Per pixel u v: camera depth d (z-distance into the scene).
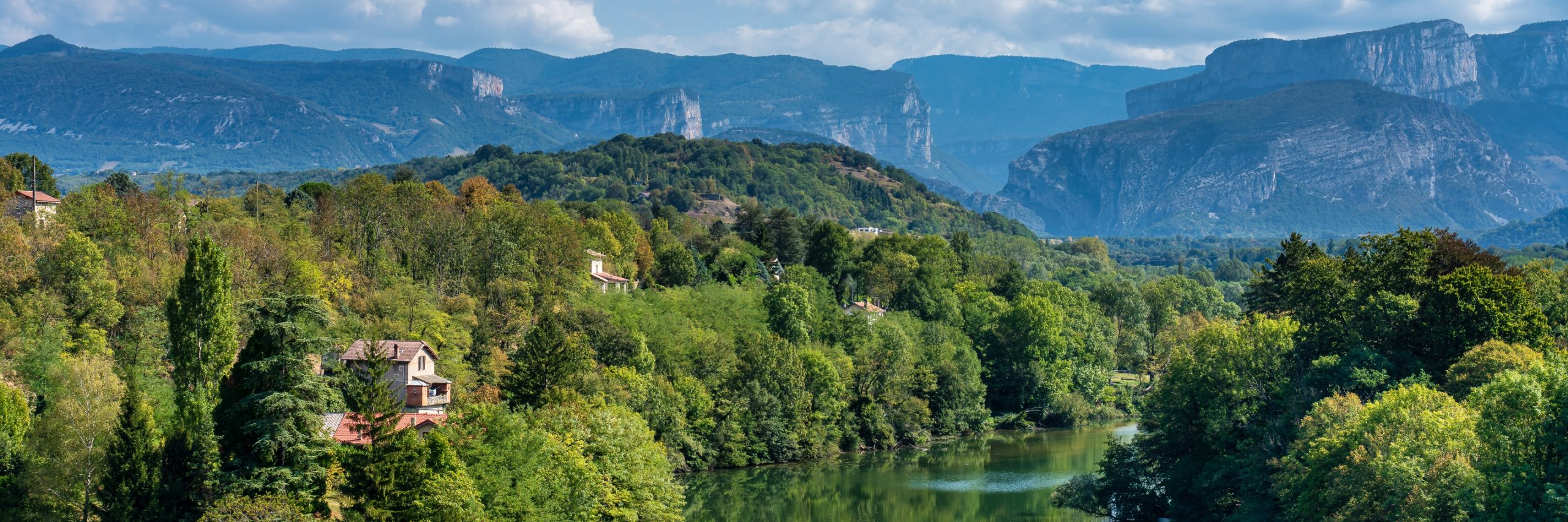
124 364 106.69
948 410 187.25
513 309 150.38
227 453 79.88
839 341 186.12
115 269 124.44
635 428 104.81
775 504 133.00
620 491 97.69
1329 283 116.19
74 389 86.88
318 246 155.50
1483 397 72.38
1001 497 137.12
